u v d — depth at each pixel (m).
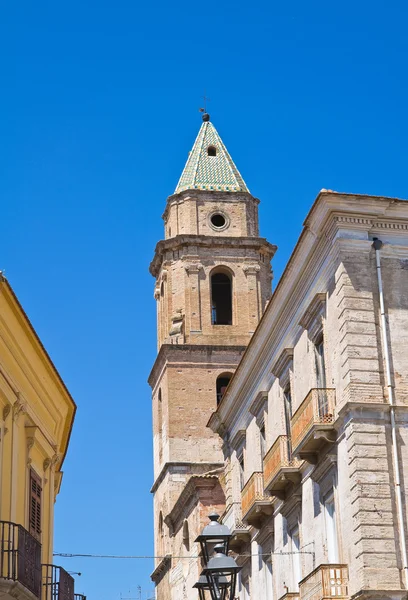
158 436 69.94
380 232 32.94
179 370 67.38
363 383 31.36
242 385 44.84
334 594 30.80
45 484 29.98
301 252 35.19
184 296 68.88
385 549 29.98
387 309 32.25
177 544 62.44
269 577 41.25
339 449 32.12
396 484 30.59
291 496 37.22
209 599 47.09
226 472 49.22
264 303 69.69
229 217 71.19
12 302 25.03
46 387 29.28
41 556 27.20
